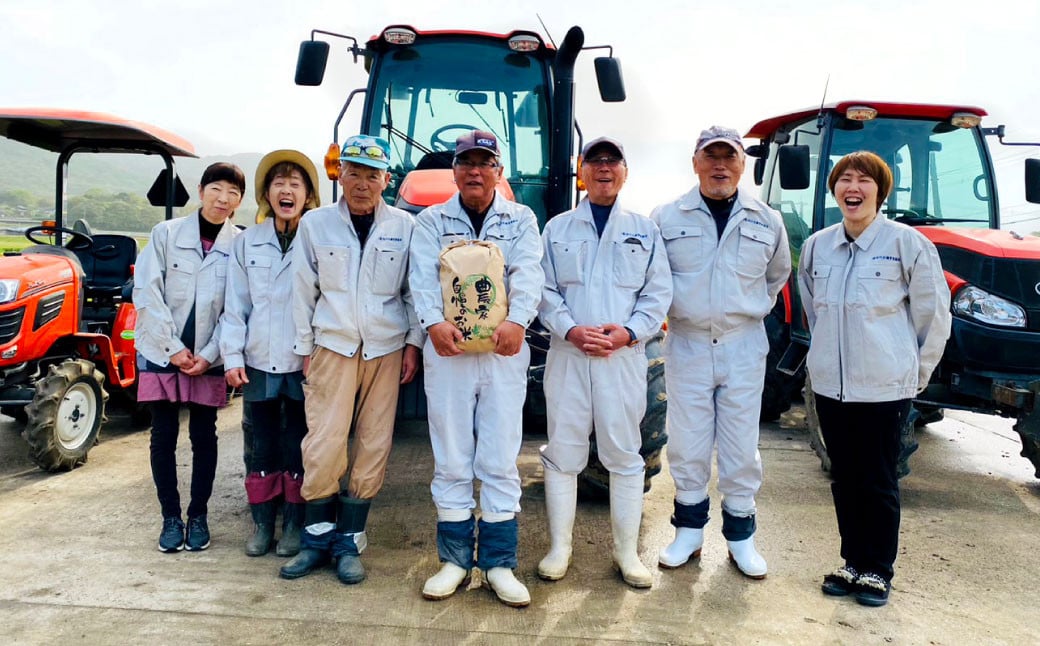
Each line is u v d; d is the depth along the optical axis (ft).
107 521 11.17
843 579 9.24
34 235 16.51
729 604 8.96
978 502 12.94
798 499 12.77
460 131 15.42
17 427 16.96
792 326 16.81
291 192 9.70
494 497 9.00
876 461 9.09
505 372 9.01
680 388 9.88
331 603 8.69
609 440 9.29
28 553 9.93
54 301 14.39
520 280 8.95
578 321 9.32
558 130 13.30
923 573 9.99
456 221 9.27
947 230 13.92
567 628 8.26
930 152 16.20
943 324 9.08
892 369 8.94
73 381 13.71
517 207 9.42
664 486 13.50
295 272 9.31
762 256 9.61
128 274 17.34
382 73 15.33
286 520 10.23
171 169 17.78
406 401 11.09
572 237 9.49
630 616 8.57
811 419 14.34
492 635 8.07
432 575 9.55
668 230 9.80
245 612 8.41
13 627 7.97
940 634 8.39
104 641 7.72
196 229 10.16
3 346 13.41
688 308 9.64
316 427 9.29
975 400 12.92
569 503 9.59
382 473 9.61
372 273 9.23
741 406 9.62
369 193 9.15
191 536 10.16
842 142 16.20
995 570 10.13
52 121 15.40
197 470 10.27
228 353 9.61
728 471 9.77
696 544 10.10
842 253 9.37
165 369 9.84
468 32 15.26
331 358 9.20
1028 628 8.56
